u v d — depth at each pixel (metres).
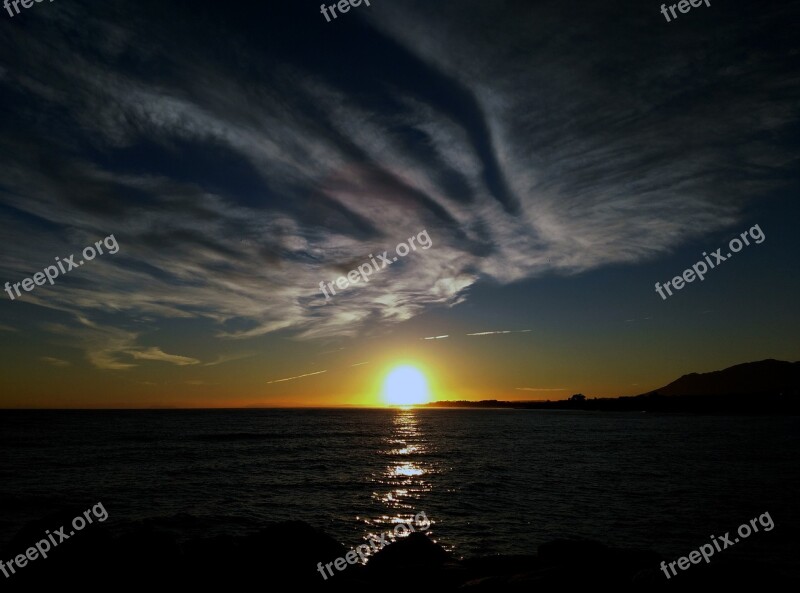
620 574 11.86
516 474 37.78
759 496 27.52
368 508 25.42
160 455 51.12
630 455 51.09
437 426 128.50
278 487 31.92
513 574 12.23
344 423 144.75
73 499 27.31
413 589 12.17
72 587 12.52
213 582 13.06
